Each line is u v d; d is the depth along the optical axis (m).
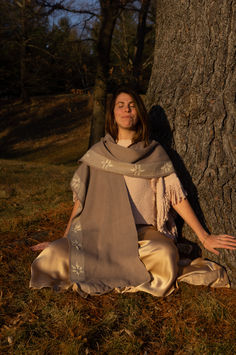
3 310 2.25
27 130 22.61
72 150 18.50
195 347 1.92
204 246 2.68
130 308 2.28
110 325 2.12
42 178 7.14
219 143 2.79
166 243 2.53
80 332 2.04
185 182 3.00
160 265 2.46
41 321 2.14
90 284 2.42
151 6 10.79
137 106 2.85
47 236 3.57
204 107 2.83
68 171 8.55
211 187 2.83
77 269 2.50
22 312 2.24
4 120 24.45
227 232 2.73
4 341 1.97
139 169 2.75
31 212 4.54
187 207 2.75
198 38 2.82
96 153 2.88
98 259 2.57
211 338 2.02
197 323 2.16
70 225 2.87
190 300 2.37
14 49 25.50
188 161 2.96
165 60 3.12
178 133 3.01
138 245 2.59
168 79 3.08
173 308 2.32
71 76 13.45
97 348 1.94
